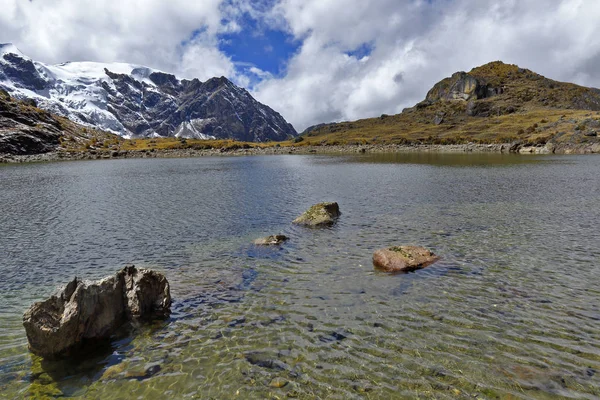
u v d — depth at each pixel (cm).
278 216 3478
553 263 1991
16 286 1888
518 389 1021
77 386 1101
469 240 2480
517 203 3762
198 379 1115
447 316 1442
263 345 1280
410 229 2828
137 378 1130
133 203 4291
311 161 12331
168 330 1405
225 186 5859
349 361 1174
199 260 2227
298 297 1656
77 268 2141
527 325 1360
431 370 1117
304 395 1027
